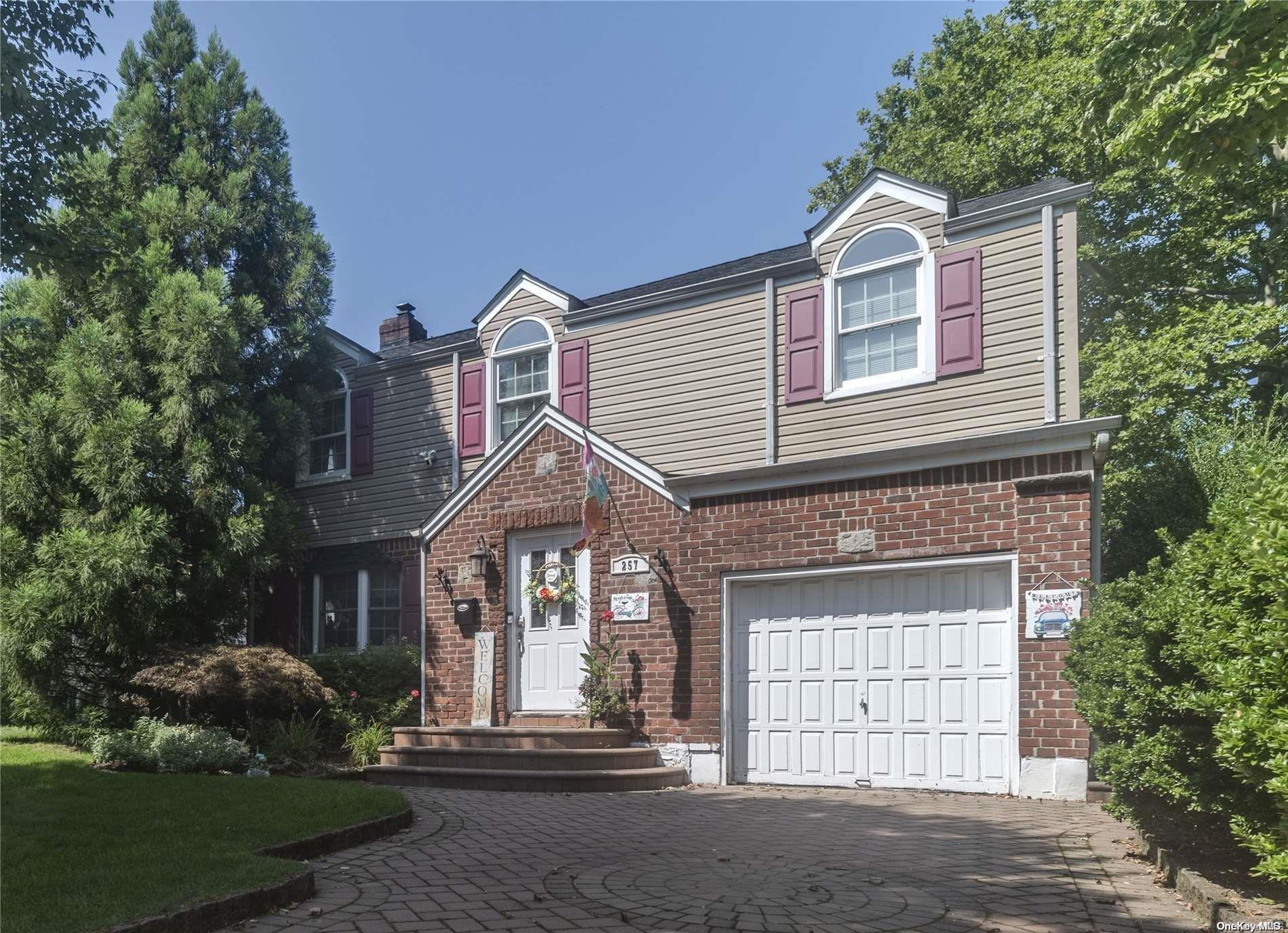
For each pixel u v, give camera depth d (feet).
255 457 50.19
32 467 44.96
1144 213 66.03
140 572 43.09
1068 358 37.06
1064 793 29.89
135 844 20.77
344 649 54.34
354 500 59.00
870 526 34.40
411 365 58.03
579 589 40.42
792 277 44.50
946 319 39.70
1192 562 20.38
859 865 21.27
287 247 56.90
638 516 39.06
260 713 44.37
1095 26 62.39
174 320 47.70
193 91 56.34
